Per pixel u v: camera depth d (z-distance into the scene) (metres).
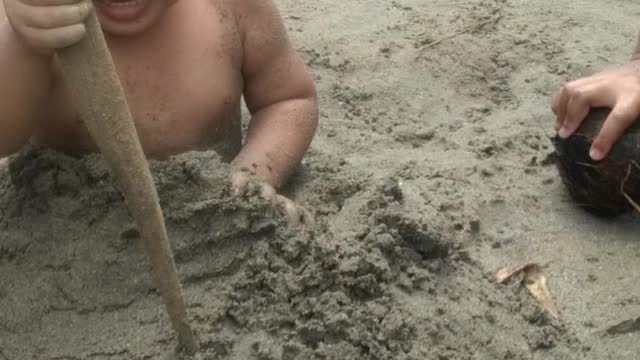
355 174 0.93
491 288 0.82
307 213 0.83
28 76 0.72
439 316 0.76
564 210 0.94
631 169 0.87
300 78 0.92
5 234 0.77
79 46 0.59
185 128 0.82
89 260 0.75
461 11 1.34
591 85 0.90
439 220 0.88
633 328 0.80
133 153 0.62
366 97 1.14
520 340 0.77
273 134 0.89
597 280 0.85
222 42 0.83
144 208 0.64
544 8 1.37
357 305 0.74
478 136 1.06
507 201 0.95
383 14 1.33
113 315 0.73
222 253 0.76
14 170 0.81
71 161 0.78
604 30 1.31
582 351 0.77
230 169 0.81
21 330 0.72
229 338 0.71
